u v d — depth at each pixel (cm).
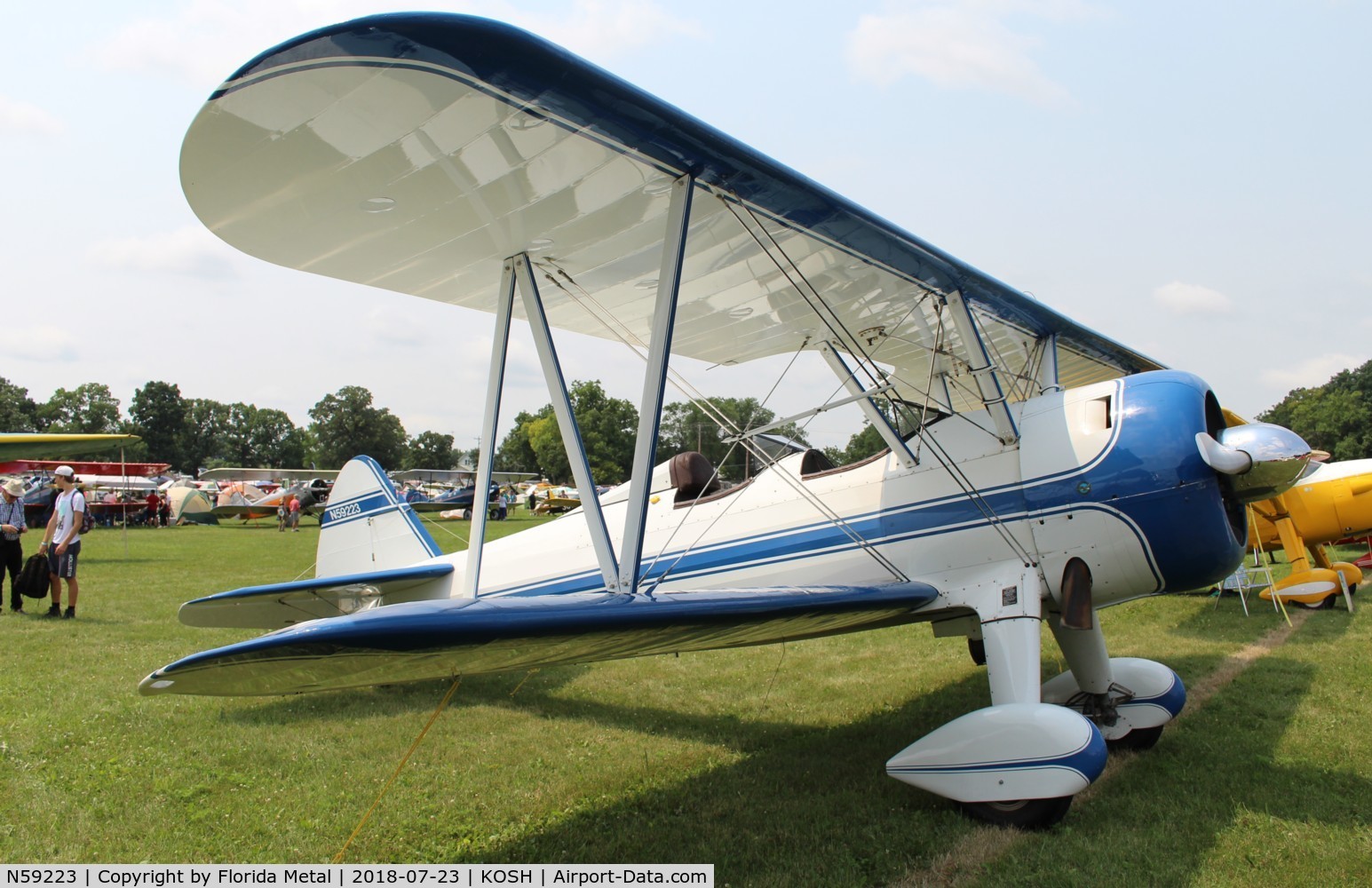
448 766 412
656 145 319
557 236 402
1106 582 409
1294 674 577
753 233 386
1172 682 435
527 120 296
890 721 486
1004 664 394
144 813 348
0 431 9162
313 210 346
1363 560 1227
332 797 370
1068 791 317
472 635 254
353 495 691
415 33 245
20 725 464
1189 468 389
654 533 551
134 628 766
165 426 10312
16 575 857
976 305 493
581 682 598
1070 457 414
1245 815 332
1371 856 295
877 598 388
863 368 448
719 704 537
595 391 5300
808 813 348
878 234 397
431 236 388
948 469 446
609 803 364
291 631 238
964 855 310
